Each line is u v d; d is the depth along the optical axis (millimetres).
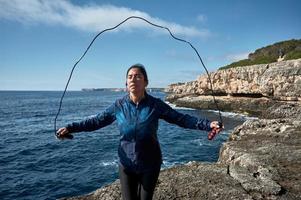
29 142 29922
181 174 7605
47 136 33969
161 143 27344
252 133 13930
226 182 7066
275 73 44062
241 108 49719
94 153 24062
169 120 3869
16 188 15977
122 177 3996
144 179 3904
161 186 6906
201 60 4828
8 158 22828
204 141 28094
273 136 12797
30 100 131875
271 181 7012
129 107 3787
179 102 62188
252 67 48656
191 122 3799
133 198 3979
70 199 6836
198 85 62156
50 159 22312
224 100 53406
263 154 9461
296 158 8898
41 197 14812
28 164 20953
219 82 55375
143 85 3746
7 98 155750
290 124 14812
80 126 3947
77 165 20406
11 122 48750
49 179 17391
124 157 3875
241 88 50344
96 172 18594
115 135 33750
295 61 41906
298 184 7012
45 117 56625
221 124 3707
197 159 21281
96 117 3982
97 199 6680
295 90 41000
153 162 3881
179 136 31375
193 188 6762
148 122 3725
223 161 10578
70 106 88375
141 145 3773
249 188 6723
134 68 3725
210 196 6391
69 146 27297
